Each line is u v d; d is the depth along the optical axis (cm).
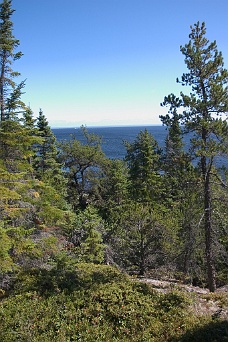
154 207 2423
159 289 1469
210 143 1533
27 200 1357
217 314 1066
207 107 1570
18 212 1244
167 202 2623
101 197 3759
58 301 1148
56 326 999
